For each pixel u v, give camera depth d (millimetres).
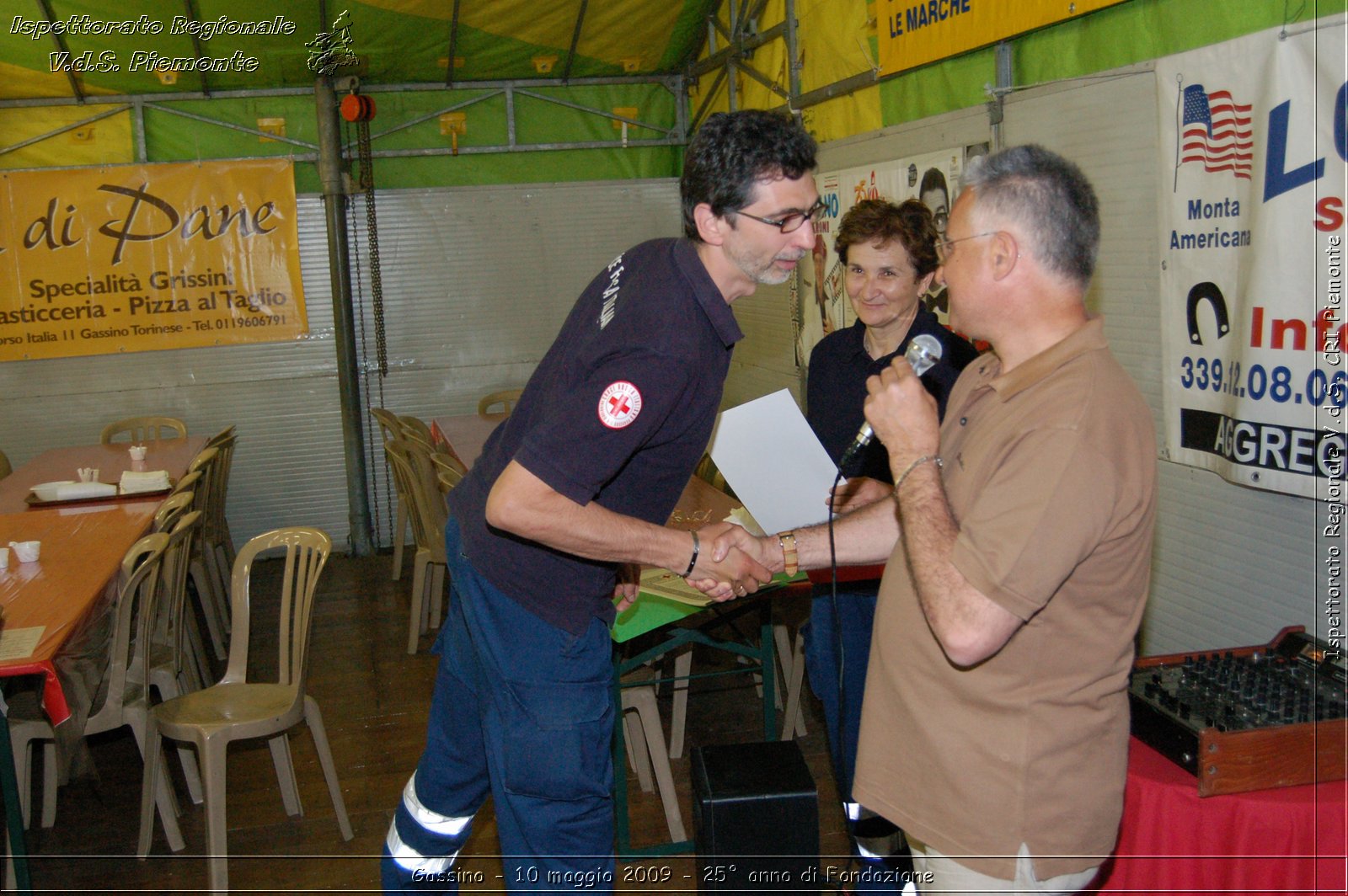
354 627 5031
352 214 6230
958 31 3291
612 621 1841
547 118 6441
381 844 3029
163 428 6184
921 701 1446
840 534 1865
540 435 1547
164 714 2848
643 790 3244
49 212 5867
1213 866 1655
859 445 1622
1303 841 1613
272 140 6094
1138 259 2582
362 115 5910
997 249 1367
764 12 5105
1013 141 3062
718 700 3938
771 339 5430
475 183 6410
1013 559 1263
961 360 2318
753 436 2125
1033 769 1354
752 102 5398
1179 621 2551
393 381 6430
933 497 1382
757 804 2094
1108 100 2631
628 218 6602
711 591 1822
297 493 6391
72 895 2824
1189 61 2309
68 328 5969
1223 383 2279
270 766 3582
